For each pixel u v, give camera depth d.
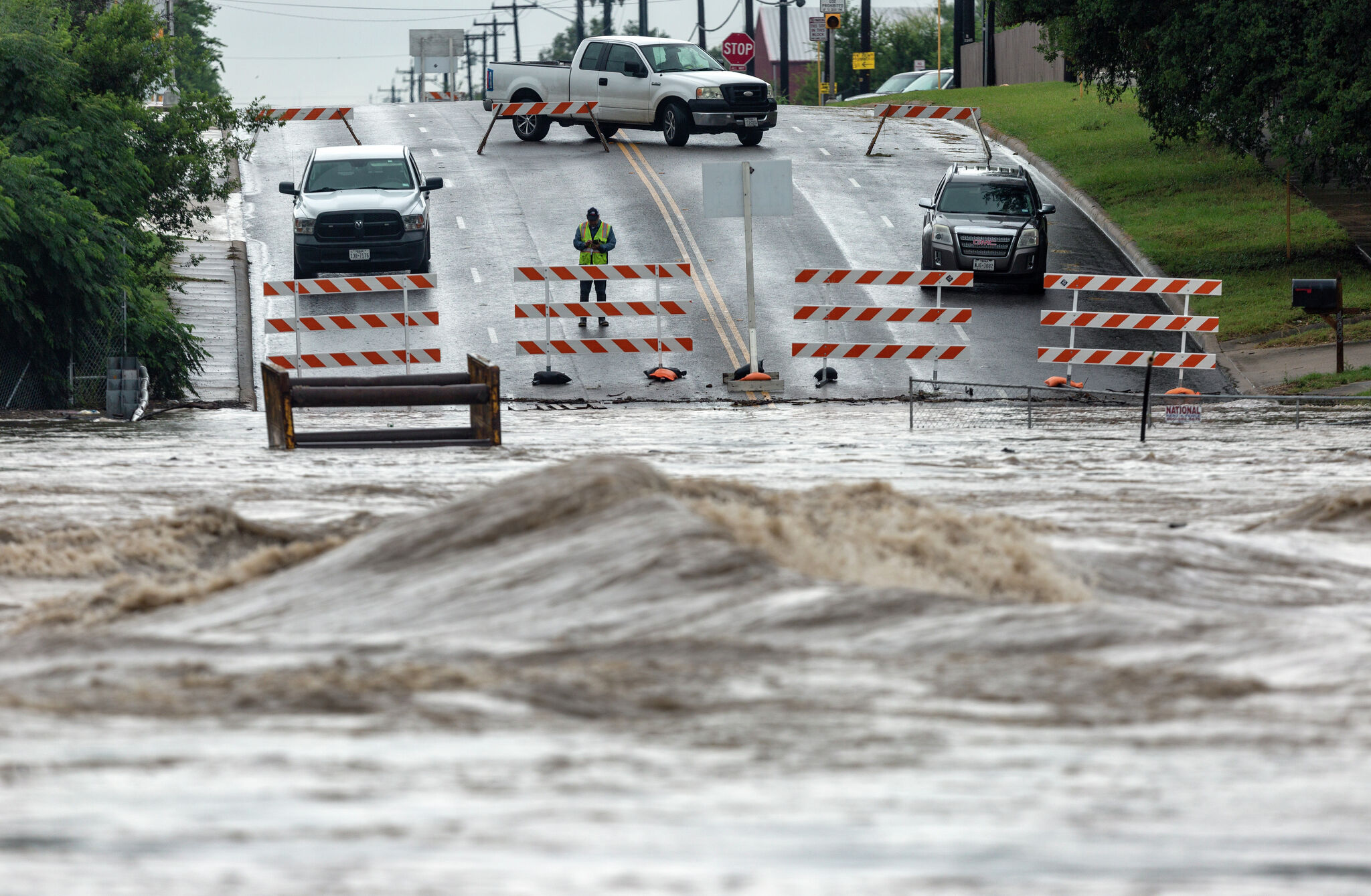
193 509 36.28
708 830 9.90
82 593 28.94
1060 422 74.50
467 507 27.55
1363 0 101.81
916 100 193.88
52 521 39.09
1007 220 111.06
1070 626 20.53
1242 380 91.38
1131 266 120.88
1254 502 43.66
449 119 170.75
